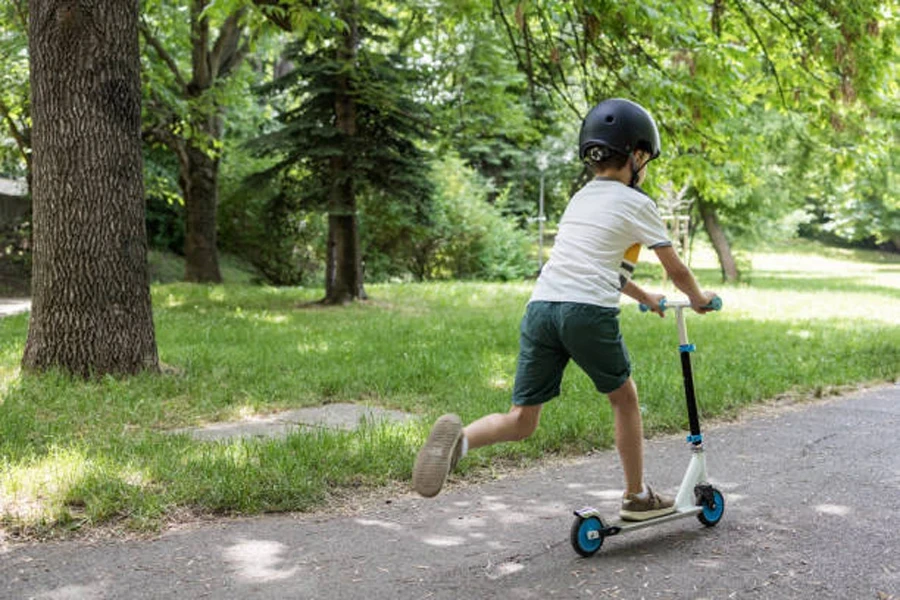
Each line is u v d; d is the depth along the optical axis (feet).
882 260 168.35
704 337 36.35
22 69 52.34
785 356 30.48
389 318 43.45
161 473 14.10
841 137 35.65
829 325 42.34
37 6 22.97
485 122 50.11
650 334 37.50
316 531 12.24
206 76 59.88
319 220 79.00
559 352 11.13
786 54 32.50
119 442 16.46
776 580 10.40
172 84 60.90
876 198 121.80
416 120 49.16
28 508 12.40
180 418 19.84
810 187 81.46
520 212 119.03
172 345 31.19
